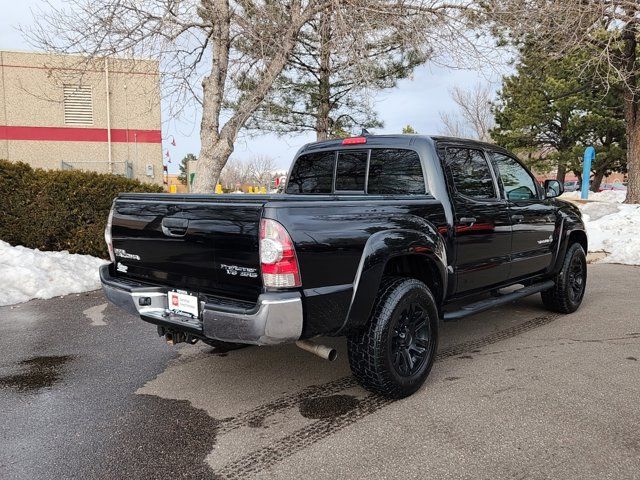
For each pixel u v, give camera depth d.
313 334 2.97
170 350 4.61
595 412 3.20
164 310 3.42
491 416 3.18
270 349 4.64
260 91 8.67
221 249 2.98
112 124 20.69
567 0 10.60
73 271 7.20
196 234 3.10
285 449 2.84
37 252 7.54
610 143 23.91
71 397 3.58
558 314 5.77
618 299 6.48
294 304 2.79
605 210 13.16
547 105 23.31
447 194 3.95
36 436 3.01
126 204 3.65
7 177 7.62
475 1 8.81
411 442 2.88
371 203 3.37
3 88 19.55
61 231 7.98
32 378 3.94
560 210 5.50
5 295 6.25
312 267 2.90
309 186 4.94
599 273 8.48
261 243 2.77
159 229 3.35
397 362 3.41
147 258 3.49
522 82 23.39
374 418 3.20
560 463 2.62
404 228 3.47
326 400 3.50
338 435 2.99
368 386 3.40
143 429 3.10
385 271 3.64
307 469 2.63
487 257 4.35
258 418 3.24
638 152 16.08
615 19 12.27
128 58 8.48
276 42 8.24
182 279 3.28
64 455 2.79
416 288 3.49
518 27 9.50
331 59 11.57
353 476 2.55
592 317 5.61
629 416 3.14
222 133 8.77
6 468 2.66
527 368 4.02
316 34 10.93
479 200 4.30
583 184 17.58
